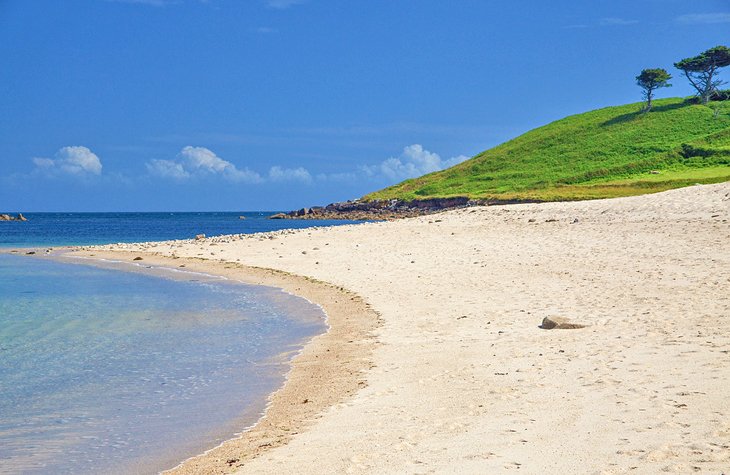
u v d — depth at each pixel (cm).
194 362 1465
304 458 859
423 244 3766
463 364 1322
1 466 884
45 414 1106
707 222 3281
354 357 1464
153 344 1667
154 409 1129
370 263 3216
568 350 1359
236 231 9288
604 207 4244
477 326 1706
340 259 3444
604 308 1802
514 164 14325
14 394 1223
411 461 807
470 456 808
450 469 770
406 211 12600
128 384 1285
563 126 16412
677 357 1220
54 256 4603
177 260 4019
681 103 15125
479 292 2233
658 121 14012
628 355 1270
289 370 1380
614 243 3089
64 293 2697
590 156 13075
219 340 1711
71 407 1144
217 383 1288
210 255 4100
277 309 2203
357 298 2300
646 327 1519
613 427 874
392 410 1050
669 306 1747
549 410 975
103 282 3088
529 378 1170
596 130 14900
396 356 1443
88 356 1535
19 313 2186
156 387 1265
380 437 916
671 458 751
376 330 1755
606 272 2408
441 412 1016
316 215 14375
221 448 938
